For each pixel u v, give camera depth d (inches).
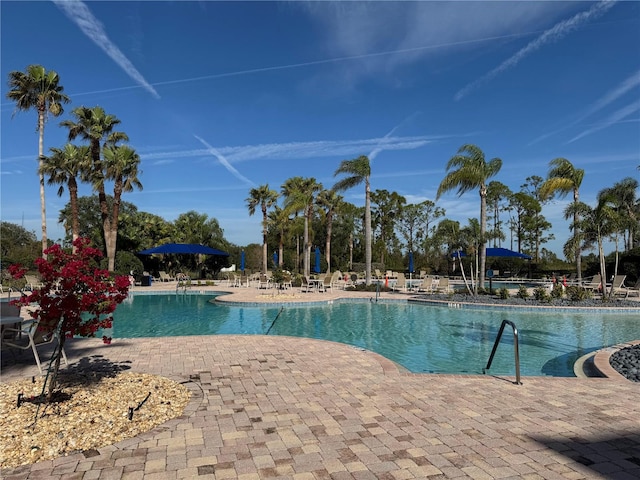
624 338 375.9
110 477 115.4
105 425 149.9
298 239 1502.2
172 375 224.5
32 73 885.2
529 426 153.3
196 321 480.4
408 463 124.6
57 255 167.8
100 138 995.3
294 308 585.0
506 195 1654.8
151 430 148.4
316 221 1712.6
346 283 997.8
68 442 135.9
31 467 120.2
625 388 201.3
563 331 409.7
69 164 898.7
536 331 410.3
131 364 248.7
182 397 185.5
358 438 142.6
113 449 132.6
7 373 222.1
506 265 1374.3
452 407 174.2
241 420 159.0
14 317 242.7
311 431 148.6
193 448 134.2
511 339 372.8
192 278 1290.6
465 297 653.9
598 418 161.5
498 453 131.3
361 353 279.6
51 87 909.2
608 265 1063.0
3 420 152.2
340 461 125.8
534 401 181.8
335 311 556.1
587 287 868.6
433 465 123.4
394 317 502.0
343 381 213.5
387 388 201.3
